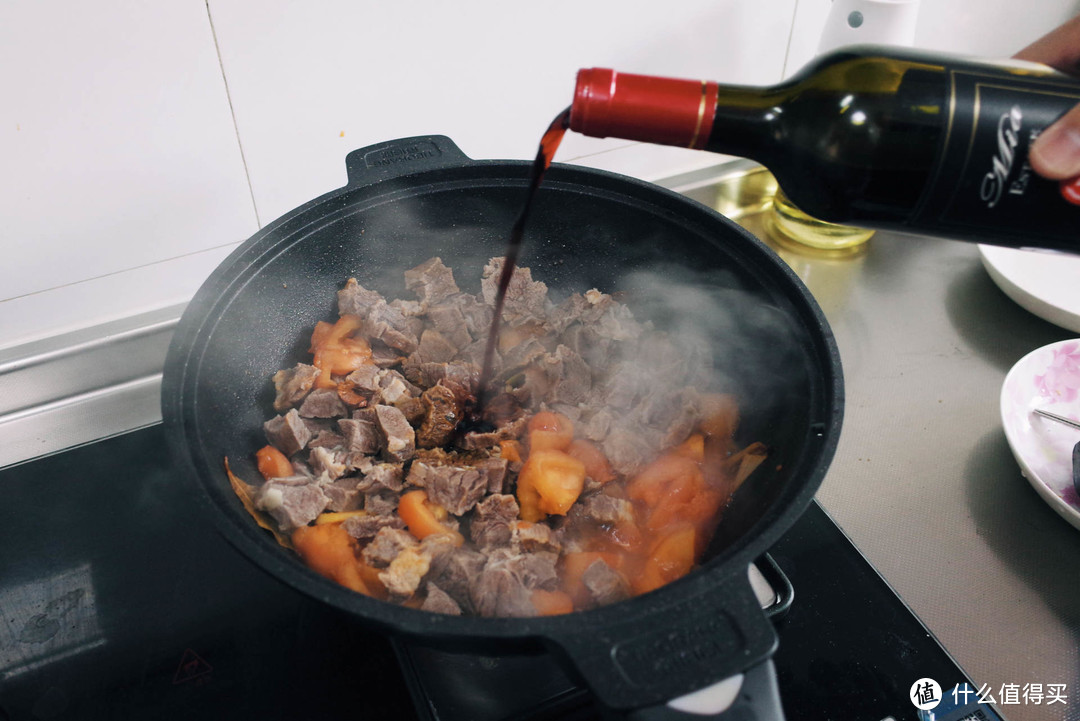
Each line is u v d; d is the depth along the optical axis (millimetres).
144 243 1036
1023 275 1202
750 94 667
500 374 1057
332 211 926
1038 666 791
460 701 742
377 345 1058
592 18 1115
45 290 1013
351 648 803
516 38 1089
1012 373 995
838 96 655
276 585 861
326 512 875
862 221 696
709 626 528
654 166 1365
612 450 936
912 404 1073
